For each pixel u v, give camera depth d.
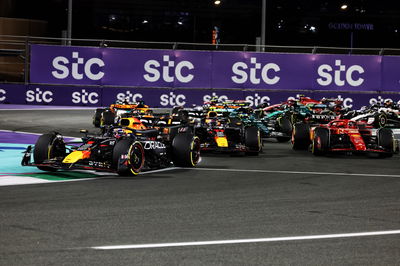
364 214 30.83
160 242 24.67
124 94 118.38
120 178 41.41
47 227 26.92
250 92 118.38
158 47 194.12
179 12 193.50
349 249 23.98
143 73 118.25
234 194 36.19
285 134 71.69
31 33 144.88
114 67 117.75
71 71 117.50
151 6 192.25
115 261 22.00
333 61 118.12
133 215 29.73
